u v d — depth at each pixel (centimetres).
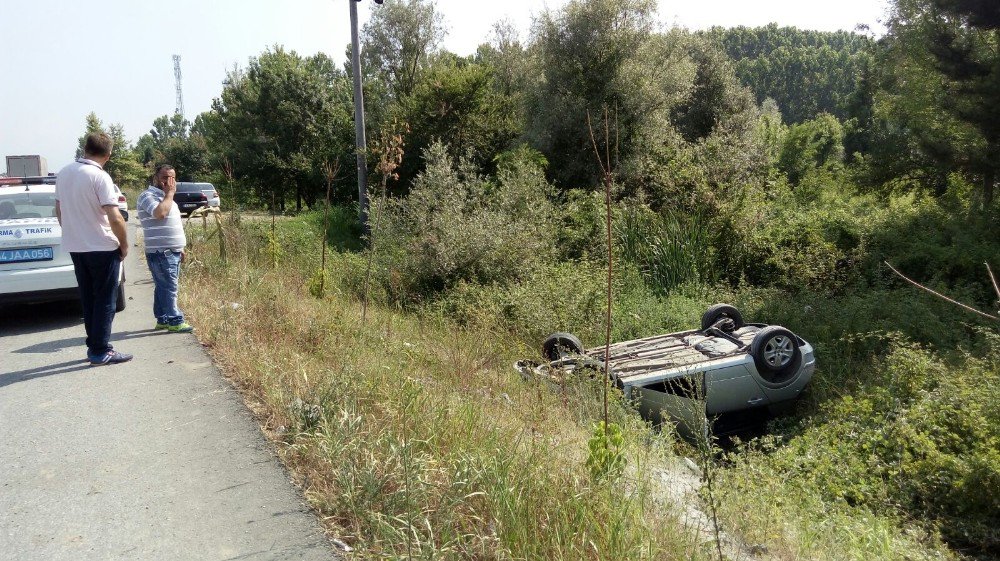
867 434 626
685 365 723
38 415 496
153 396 528
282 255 1294
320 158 3619
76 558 315
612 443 376
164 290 729
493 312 1009
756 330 859
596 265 1296
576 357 689
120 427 468
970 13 1355
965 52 1405
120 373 589
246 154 3850
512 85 3284
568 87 2339
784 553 399
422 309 1139
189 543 326
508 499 317
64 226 595
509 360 782
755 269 1463
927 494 548
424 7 3638
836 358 934
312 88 3969
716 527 340
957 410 620
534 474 347
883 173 1830
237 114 4031
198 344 679
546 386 633
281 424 458
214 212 1156
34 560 314
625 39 2284
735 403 741
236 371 577
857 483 572
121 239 601
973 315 1002
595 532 308
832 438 657
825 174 2508
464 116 2494
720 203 1524
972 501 527
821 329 1008
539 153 2202
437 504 333
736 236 1502
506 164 2055
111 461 417
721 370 729
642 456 487
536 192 1593
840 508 523
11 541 331
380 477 350
